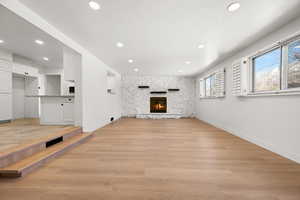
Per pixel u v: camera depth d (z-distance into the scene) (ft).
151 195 4.36
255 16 6.39
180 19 6.73
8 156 5.64
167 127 15.03
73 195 4.35
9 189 4.60
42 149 7.33
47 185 4.83
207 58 13.10
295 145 6.56
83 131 11.14
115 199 4.18
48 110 12.01
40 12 6.31
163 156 7.35
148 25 7.36
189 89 23.84
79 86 10.91
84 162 6.61
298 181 5.08
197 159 6.97
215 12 6.15
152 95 23.91
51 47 11.46
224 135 11.68
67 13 6.36
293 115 6.63
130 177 5.36
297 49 6.64
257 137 9.09
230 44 9.73
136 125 16.16
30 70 16.42
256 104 9.16
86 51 11.32
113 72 18.75
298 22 6.38
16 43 10.57
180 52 11.52
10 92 13.44
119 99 22.47
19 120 15.12
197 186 4.82
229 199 4.19
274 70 8.04
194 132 12.74
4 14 5.65
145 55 12.44
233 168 6.06
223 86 13.29
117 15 6.46
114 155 7.47
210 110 16.98
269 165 6.30
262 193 4.46
